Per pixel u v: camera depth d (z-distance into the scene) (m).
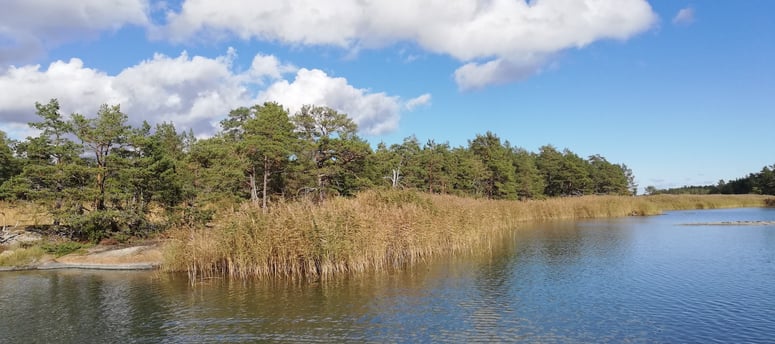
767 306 17.77
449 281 22.67
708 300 18.69
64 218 31.67
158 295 20.83
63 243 31.41
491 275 24.06
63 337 15.63
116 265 28.28
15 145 38.53
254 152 38.47
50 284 23.77
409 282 22.50
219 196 36.94
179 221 34.16
